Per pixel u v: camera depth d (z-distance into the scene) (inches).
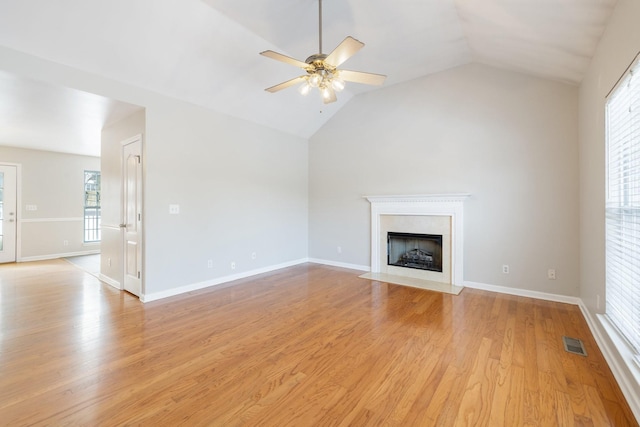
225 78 149.4
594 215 110.0
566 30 97.9
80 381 77.2
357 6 112.2
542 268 145.0
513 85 151.2
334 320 119.0
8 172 237.1
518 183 150.3
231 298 146.5
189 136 155.8
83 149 247.8
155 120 141.6
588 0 80.8
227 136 175.6
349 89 198.2
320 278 185.5
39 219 252.1
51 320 118.0
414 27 126.6
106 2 98.9
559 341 99.7
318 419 64.1
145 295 140.6
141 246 142.3
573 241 137.6
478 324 114.3
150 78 132.6
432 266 183.3
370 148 202.5
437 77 173.5
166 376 79.9
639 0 68.2
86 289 161.8
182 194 153.5
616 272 89.4
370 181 203.3
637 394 64.8
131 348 95.3
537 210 145.9
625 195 82.9
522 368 83.4
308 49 143.4
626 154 82.0
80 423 62.4
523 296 149.1
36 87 114.3
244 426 62.0
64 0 94.0
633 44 71.2
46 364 85.4
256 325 114.3
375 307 134.0
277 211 210.8
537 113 145.4
